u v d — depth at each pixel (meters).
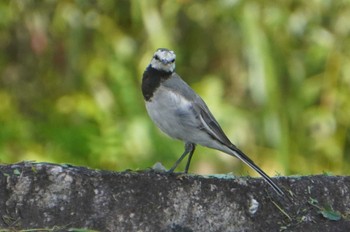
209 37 15.34
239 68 14.95
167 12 14.75
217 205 8.27
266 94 14.41
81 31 14.87
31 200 7.95
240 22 14.70
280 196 8.45
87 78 14.66
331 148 14.64
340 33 14.75
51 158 13.45
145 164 13.47
